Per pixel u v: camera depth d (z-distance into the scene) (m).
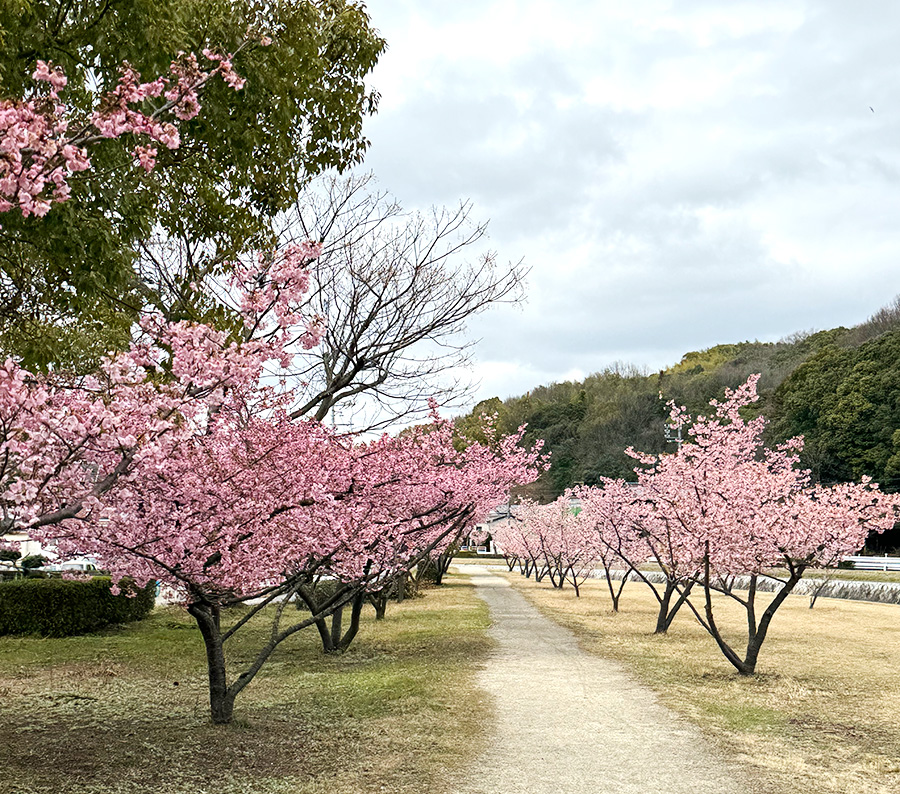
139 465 5.20
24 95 5.41
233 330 7.31
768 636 14.86
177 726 7.23
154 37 5.62
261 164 7.66
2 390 4.47
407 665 11.08
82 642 12.57
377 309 10.26
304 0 7.29
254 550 6.66
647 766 6.18
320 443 7.11
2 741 6.66
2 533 4.46
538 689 9.33
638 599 23.95
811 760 6.40
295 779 5.76
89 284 5.38
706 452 13.30
